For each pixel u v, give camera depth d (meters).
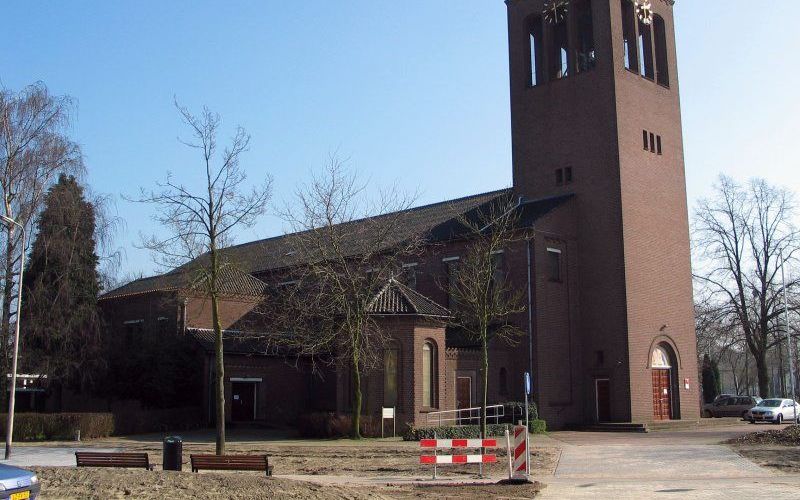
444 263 44.78
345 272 36.44
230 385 43.25
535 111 46.34
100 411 44.53
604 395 41.62
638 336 41.34
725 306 57.44
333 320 36.31
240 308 49.62
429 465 25.19
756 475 21.02
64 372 40.00
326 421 35.72
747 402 52.16
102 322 41.41
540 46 48.22
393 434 35.78
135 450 31.45
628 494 17.91
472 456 21.98
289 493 16.38
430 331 37.47
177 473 18.48
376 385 36.91
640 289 42.00
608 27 43.53
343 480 21.61
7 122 37.81
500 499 17.34
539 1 47.06
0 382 38.78
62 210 38.69
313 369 42.06
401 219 42.47
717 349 65.31
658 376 42.72
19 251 38.28
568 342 41.94
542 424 38.16
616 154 42.25
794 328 55.78
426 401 37.00
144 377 42.34
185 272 30.09
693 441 31.86
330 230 36.41
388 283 38.56
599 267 42.34
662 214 44.38
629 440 33.34
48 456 29.36
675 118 46.66
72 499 15.38
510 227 40.62
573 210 43.50
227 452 29.39
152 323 47.94
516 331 39.72
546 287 41.22
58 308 38.47
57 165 38.81
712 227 58.06
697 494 17.64
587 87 44.06
